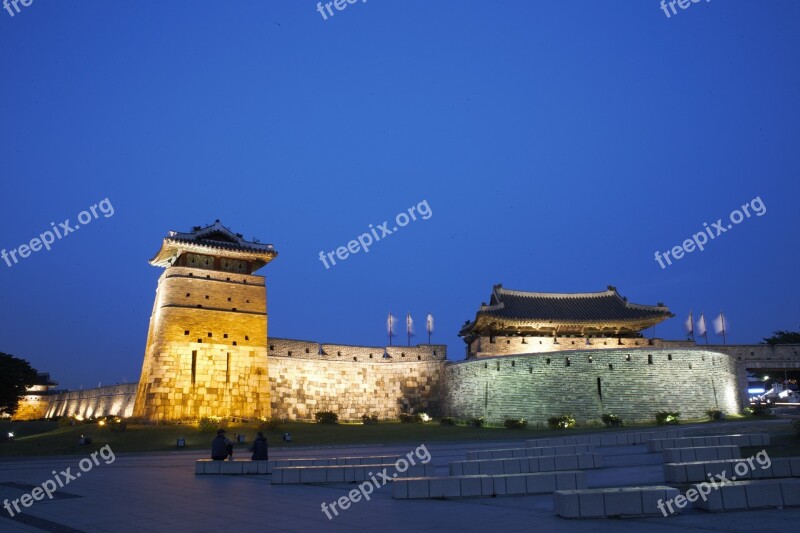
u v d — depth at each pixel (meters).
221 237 69.94
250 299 68.31
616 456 29.45
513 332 80.56
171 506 18.14
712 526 13.88
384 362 75.06
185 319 63.94
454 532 13.80
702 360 58.16
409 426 62.69
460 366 67.44
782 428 37.06
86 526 15.12
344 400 72.00
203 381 62.88
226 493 21.09
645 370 57.09
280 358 69.56
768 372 81.81
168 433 52.44
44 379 129.75
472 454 27.67
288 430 57.69
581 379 57.69
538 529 13.97
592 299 84.75
